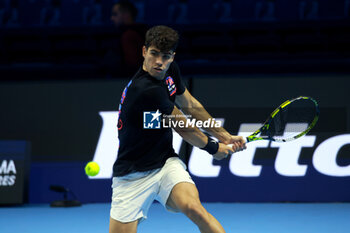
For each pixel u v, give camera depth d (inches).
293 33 1109.7
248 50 1105.4
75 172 821.2
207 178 806.5
